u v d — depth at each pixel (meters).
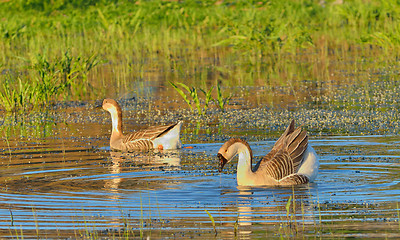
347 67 27.80
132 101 21.84
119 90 24.16
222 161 11.43
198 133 16.39
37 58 25.42
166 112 19.73
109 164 13.25
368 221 8.98
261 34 31.59
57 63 24.86
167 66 29.73
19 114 20.45
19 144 15.58
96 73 27.97
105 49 34.19
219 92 19.78
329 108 19.14
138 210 9.81
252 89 23.38
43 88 21.91
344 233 8.46
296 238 8.31
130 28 38.56
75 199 10.47
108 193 10.84
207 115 18.92
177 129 14.82
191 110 19.61
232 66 29.58
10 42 34.28
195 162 13.34
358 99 20.48
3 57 30.08
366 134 15.38
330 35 36.22
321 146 14.29
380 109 18.62
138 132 15.27
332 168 12.41
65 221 9.30
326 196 10.45
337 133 15.61
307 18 39.47
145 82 25.66
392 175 11.73
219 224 9.01
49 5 44.62
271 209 9.76
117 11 41.72
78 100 22.64
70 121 18.92
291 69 28.08
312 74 26.34
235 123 17.55
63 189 11.16
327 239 8.23
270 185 11.29
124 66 29.23
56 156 14.13
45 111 20.77
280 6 40.62
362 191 10.70
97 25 39.19
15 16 41.31
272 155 11.86
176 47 35.72
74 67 24.80
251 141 15.02
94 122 18.69
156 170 12.63
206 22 40.00
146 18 41.03
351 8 38.25
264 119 17.91
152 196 10.63
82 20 40.41
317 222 8.99
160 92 23.45
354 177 11.68
